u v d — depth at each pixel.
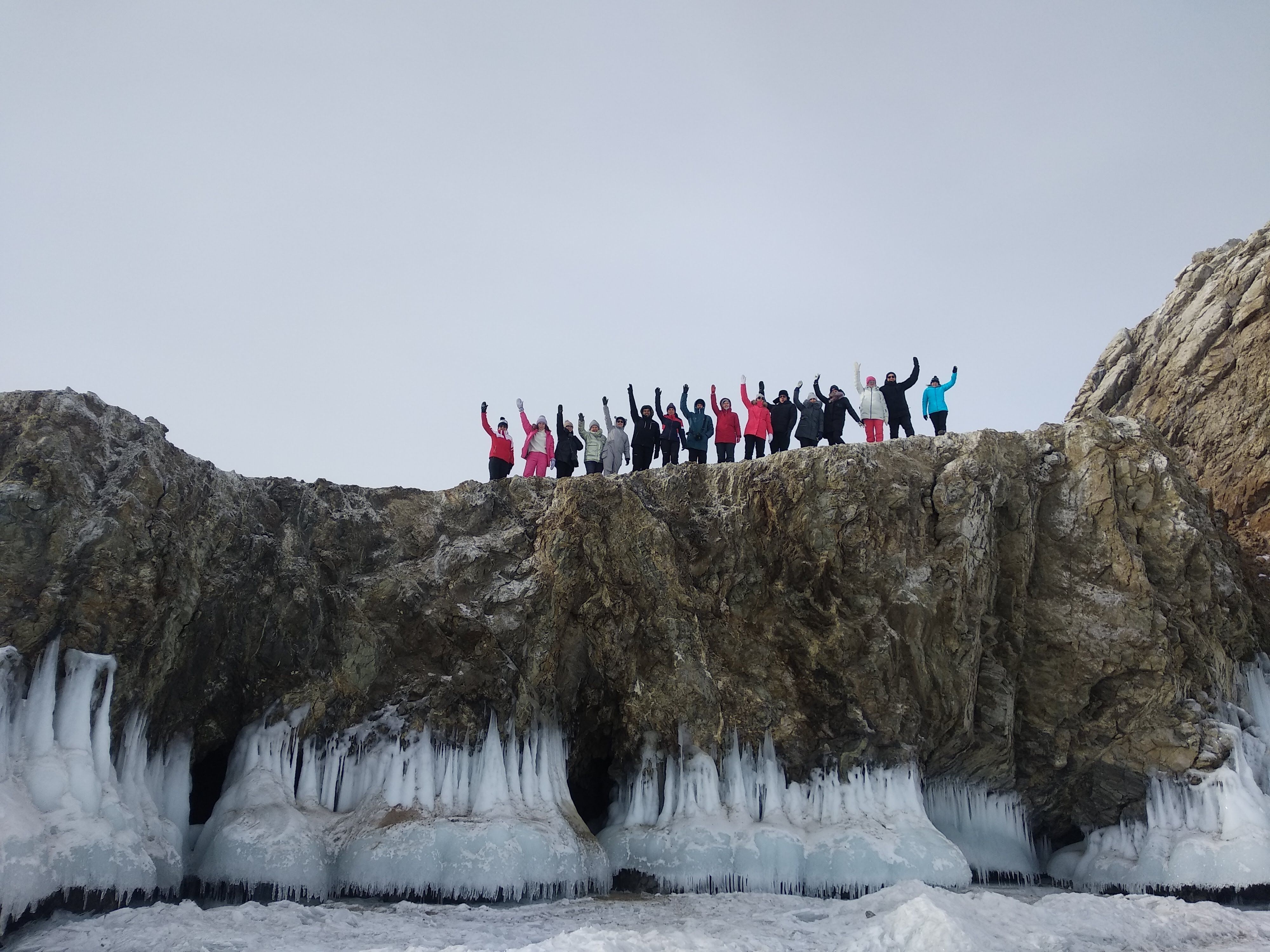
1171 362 32.62
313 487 20.44
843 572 20.38
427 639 19.52
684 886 17.92
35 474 15.83
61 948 12.42
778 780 19.42
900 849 17.91
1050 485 22.31
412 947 12.52
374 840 17.00
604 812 20.62
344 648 19.03
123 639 16.05
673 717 19.69
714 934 13.81
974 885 19.95
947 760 20.58
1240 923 15.28
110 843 14.17
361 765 18.56
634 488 21.16
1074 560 21.88
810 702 19.95
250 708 18.30
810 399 23.67
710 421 24.16
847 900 17.11
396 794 17.92
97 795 14.66
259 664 18.41
